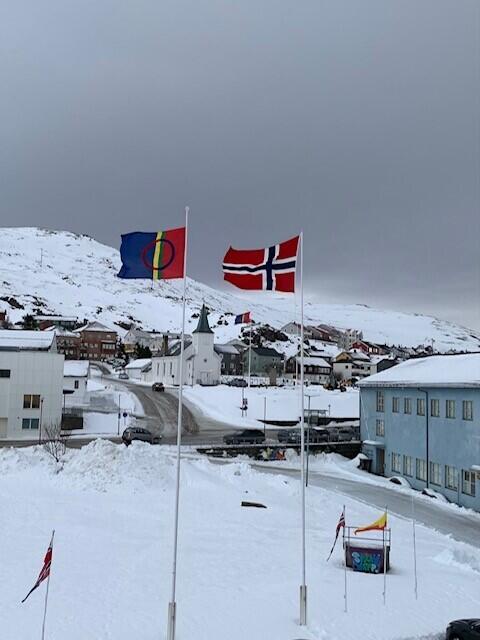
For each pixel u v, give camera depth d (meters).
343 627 17.17
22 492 31.59
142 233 19.19
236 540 26.42
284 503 35.28
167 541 25.44
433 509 40.38
